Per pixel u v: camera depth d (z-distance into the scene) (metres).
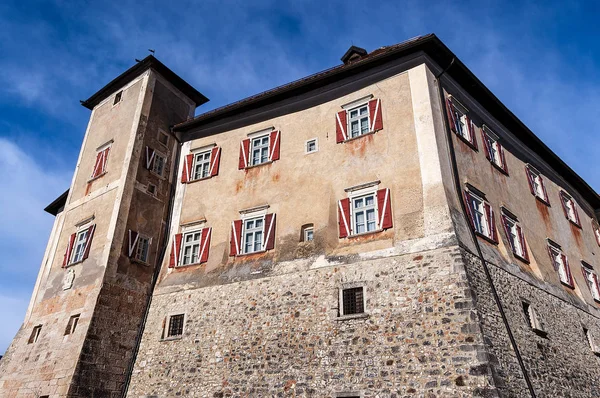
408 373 11.34
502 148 18.47
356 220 14.53
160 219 18.66
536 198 19.52
